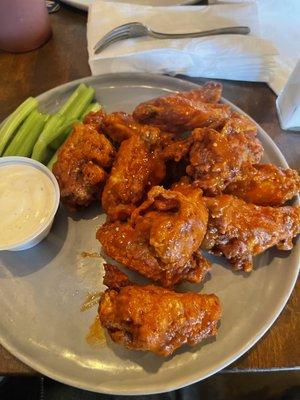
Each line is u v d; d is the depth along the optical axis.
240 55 0.30
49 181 0.24
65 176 0.24
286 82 0.29
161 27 0.32
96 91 0.30
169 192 0.21
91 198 0.25
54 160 0.27
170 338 0.19
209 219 0.22
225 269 0.23
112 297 0.20
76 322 0.22
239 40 0.30
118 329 0.20
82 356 0.20
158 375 0.20
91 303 0.22
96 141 0.25
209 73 0.32
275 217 0.22
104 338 0.21
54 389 0.30
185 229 0.20
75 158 0.25
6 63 0.33
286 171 0.24
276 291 0.22
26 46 0.33
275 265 0.23
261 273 0.23
